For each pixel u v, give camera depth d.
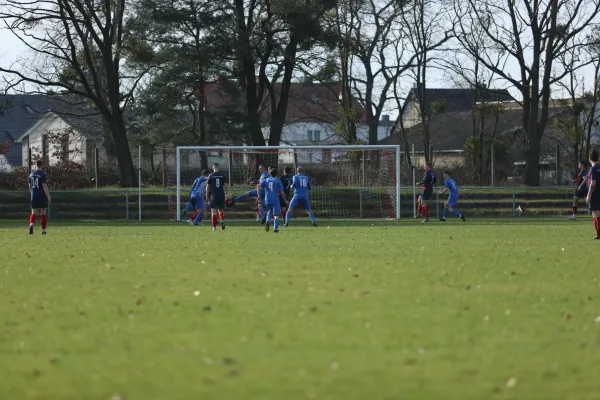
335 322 22.19
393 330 21.05
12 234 63.00
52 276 32.75
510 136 134.62
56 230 69.06
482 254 42.12
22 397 15.12
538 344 19.41
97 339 20.12
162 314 23.56
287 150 103.88
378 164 105.94
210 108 124.19
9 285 29.94
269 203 65.00
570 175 139.00
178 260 39.34
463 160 144.12
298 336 20.34
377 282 30.34
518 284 29.77
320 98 144.62
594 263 37.31
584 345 19.25
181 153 113.62
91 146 148.38
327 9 106.06
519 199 102.19
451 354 18.41
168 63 108.75
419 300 25.95
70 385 15.95
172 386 15.82
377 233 61.97
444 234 60.31
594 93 124.56
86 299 26.48
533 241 52.16
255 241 53.03
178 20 102.62
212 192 68.38
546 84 116.19
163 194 97.44
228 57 108.69
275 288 28.81
